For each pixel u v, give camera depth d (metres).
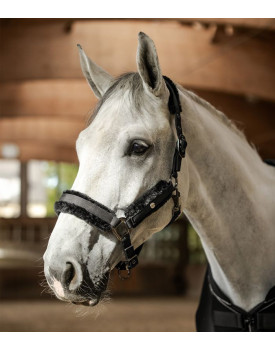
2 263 13.68
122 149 2.04
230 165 2.41
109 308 9.84
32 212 27.75
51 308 10.06
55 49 7.96
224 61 8.29
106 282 2.03
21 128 15.52
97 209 1.99
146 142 2.06
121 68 7.82
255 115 10.82
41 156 18.83
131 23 7.89
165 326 7.58
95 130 2.09
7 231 16.64
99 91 2.41
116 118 2.08
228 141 2.49
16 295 12.24
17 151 18.52
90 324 7.85
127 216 2.02
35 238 16.44
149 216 2.11
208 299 2.65
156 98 2.14
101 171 2.04
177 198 2.17
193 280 12.49
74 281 1.94
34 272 12.58
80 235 1.98
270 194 2.55
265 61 8.36
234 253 2.40
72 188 2.06
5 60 8.03
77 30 7.93
